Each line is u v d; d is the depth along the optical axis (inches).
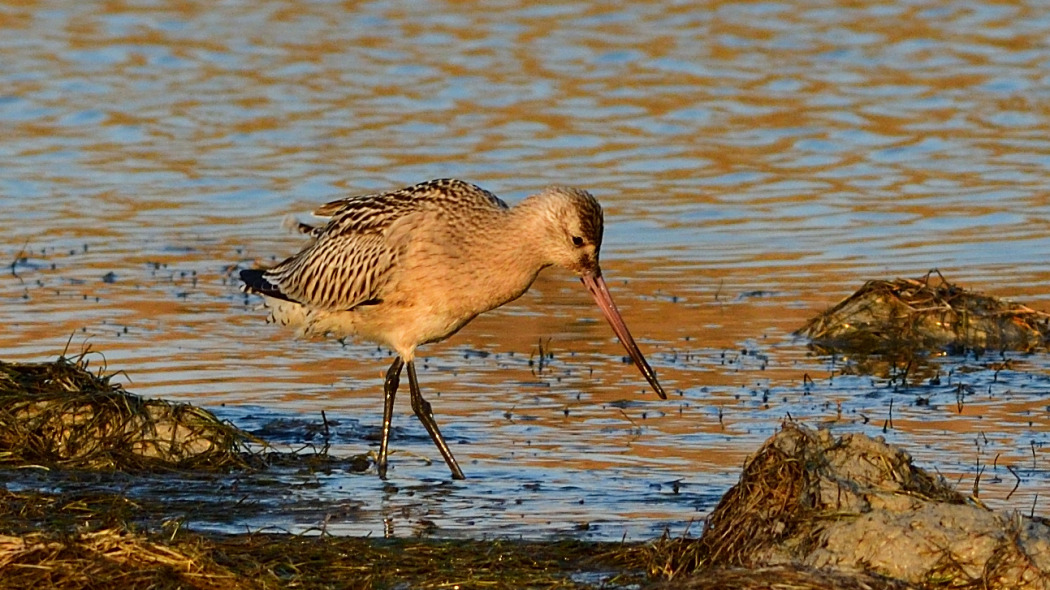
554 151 878.4
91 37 1138.0
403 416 514.6
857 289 661.9
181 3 1249.4
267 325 621.9
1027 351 591.8
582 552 380.8
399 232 470.6
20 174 843.4
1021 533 346.3
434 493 437.4
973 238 732.0
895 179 833.5
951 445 470.6
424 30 1165.1
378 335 484.4
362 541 385.4
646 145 892.6
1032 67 1063.6
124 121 943.0
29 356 568.7
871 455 375.9
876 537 345.1
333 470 460.8
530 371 561.3
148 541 357.4
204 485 444.5
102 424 469.4
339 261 482.9
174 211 786.2
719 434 486.6
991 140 904.9
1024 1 1246.3
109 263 706.2
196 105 976.3
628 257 714.2
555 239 462.6
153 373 555.8
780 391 533.6
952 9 1226.0
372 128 925.2
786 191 813.9
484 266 466.6
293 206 789.2
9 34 1139.3
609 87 1015.6
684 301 650.8
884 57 1092.5
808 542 351.9
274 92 1005.2
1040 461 453.7
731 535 363.3
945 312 608.1
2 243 733.9
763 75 1045.2
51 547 350.6
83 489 436.8
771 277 682.2
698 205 789.2
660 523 408.2
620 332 470.0
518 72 1048.2
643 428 494.6
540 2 1248.2
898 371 561.6
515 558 375.2
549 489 438.9
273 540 383.9
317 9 1236.5
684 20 1194.6
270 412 516.1
